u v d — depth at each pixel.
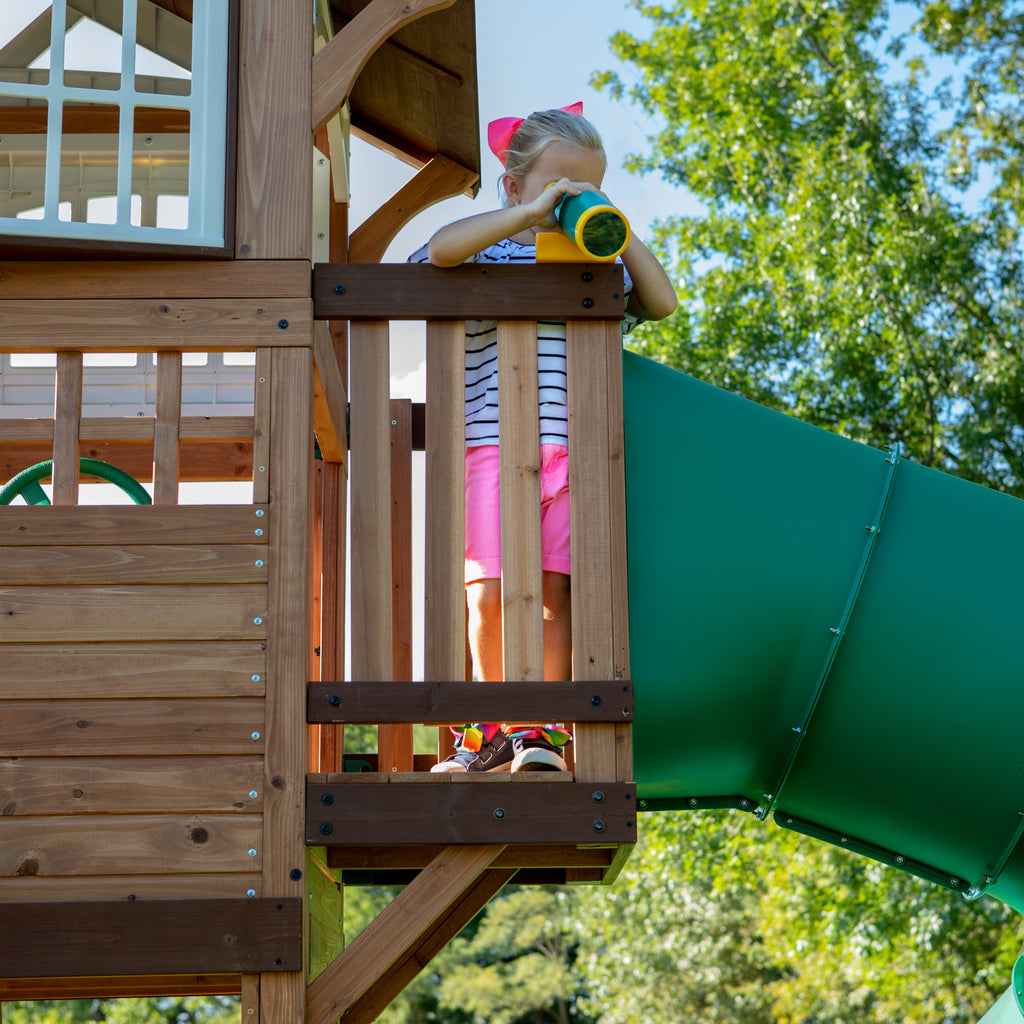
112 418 3.94
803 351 11.56
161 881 2.57
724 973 14.10
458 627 2.80
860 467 3.37
